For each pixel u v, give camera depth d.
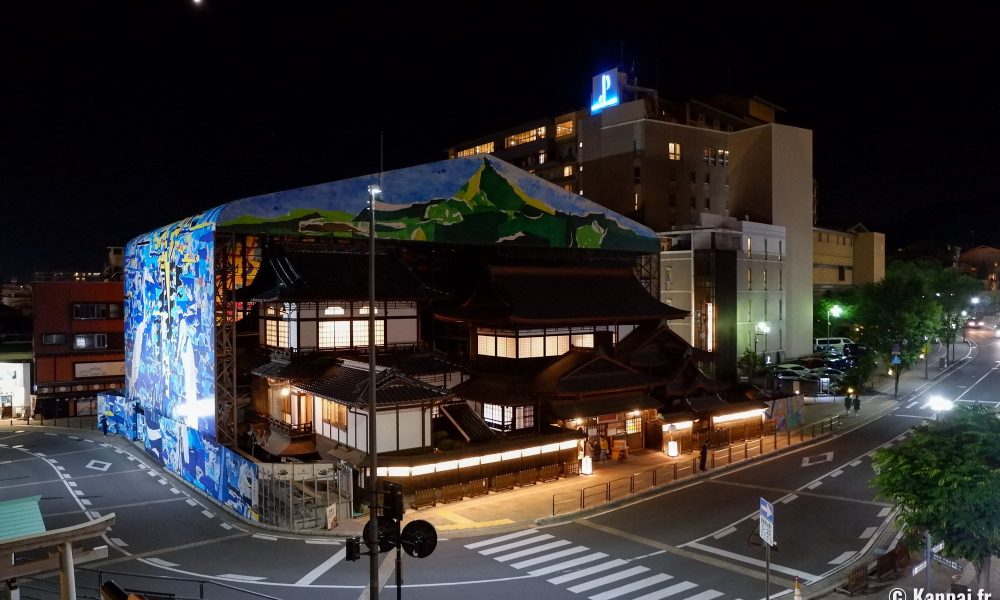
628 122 80.56
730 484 34.59
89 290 62.00
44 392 59.72
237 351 42.59
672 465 38.69
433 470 31.58
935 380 71.06
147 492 35.81
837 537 26.52
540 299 41.59
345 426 33.62
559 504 31.20
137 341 49.12
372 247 18.12
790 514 29.45
